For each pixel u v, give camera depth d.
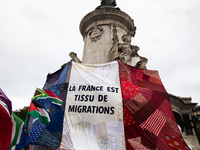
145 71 5.84
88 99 4.76
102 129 4.25
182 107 10.94
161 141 4.26
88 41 10.52
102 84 5.05
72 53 9.11
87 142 4.09
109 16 10.70
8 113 3.89
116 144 4.02
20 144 3.92
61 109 4.75
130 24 11.27
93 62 9.05
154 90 5.36
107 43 9.52
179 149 4.19
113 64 5.60
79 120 4.46
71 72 5.54
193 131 10.28
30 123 4.86
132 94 4.96
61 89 5.21
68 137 4.21
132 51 8.27
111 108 4.54
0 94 3.92
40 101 5.05
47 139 4.34
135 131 4.27
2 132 3.66
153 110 4.83
